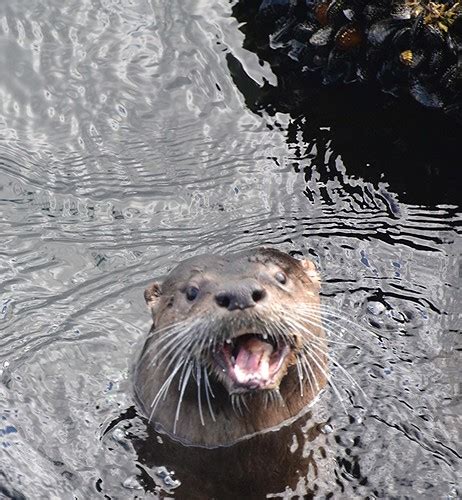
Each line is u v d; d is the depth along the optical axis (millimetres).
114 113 15477
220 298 9695
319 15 16031
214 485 10359
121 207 14039
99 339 12078
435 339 11930
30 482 10312
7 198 14195
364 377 11414
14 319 12375
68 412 11180
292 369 10680
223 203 14039
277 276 10648
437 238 13406
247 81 15922
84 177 14516
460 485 10219
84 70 16062
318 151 14805
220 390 10523
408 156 14680
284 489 10266
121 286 12820
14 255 13305
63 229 13719
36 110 15562
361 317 12195
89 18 16828
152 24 16766
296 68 16094
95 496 10242
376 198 14039
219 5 17062
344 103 15539
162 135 15148
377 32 15523
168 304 10914
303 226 13594
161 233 13602
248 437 10859
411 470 10391
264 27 16641
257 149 14867
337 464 10492
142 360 11453
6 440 10781
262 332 9672
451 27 15336
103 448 10773
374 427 10867
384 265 12969
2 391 11406
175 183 14375
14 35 16516
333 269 12922
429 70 15391
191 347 10039
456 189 14180
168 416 10930
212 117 15398
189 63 16156
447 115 15273
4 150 14914
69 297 12688
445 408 11055
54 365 11766
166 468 10562
